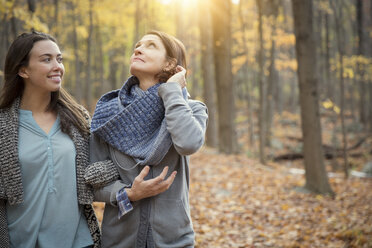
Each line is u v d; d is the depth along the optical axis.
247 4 14.76
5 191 1.50
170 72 1.64
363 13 17.23
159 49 1.63
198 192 6.52
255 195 6.75
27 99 1.65
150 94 1.57
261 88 10.59
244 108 27.80
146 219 1.58
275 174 8.91
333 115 12.02
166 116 1.50
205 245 4.10
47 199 1.58
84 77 21.02
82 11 11.63
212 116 13.36
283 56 15.94
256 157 12.98
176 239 1.60
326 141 17.16
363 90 20.66
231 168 9.01
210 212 5.38
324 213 5.67
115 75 24.20
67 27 13.23
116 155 1.61
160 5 13.95
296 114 25.30
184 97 1.60
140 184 1.50
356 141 16.86
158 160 1.54
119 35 16.95
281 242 4.28
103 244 1.66
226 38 10.80
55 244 1.57
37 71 1.59
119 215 1.54
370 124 18.62
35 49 1.59
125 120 1.55
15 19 4.98
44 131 1.63
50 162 1.59
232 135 11.20
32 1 5.04
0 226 1.52
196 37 19.12
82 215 1.68
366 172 10.69
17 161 1.52
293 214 5.58
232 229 4.77
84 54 15.21
